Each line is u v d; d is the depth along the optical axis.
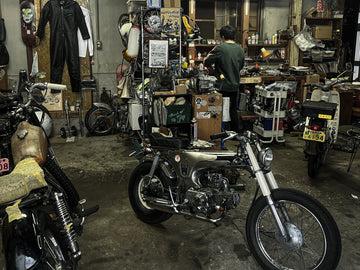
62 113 6.02
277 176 4.03
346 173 4.11
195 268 2.38
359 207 3.26
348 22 7.61
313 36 7.09
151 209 2.94
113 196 3.53
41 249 1.52
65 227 1.93
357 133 3.89
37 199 1.74
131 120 4.89
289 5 7.07
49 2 5.69
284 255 2.46
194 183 2.58
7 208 1.54
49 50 5.88
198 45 6.70
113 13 6.19
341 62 7.52
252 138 2.33
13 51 5.89
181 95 4.14
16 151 2.00
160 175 2.79
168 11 4.81
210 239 2.74
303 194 2.10
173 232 2.85
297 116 5.66
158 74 4.33
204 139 4.19
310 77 6.29
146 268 2.38
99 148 5.12
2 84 5.80
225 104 4.52
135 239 2.74
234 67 5.04
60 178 2.90
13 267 1.43
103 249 2.60
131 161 4.55
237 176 3.54
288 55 7.09
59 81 5.95
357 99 6.06
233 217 3.08
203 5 6.87
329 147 4.06
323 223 2.03
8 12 5.75
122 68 5.82
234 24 7.06
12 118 2.35
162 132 3.05
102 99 6.21
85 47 6.03
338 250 2.01
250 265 2.41
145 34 4.81
